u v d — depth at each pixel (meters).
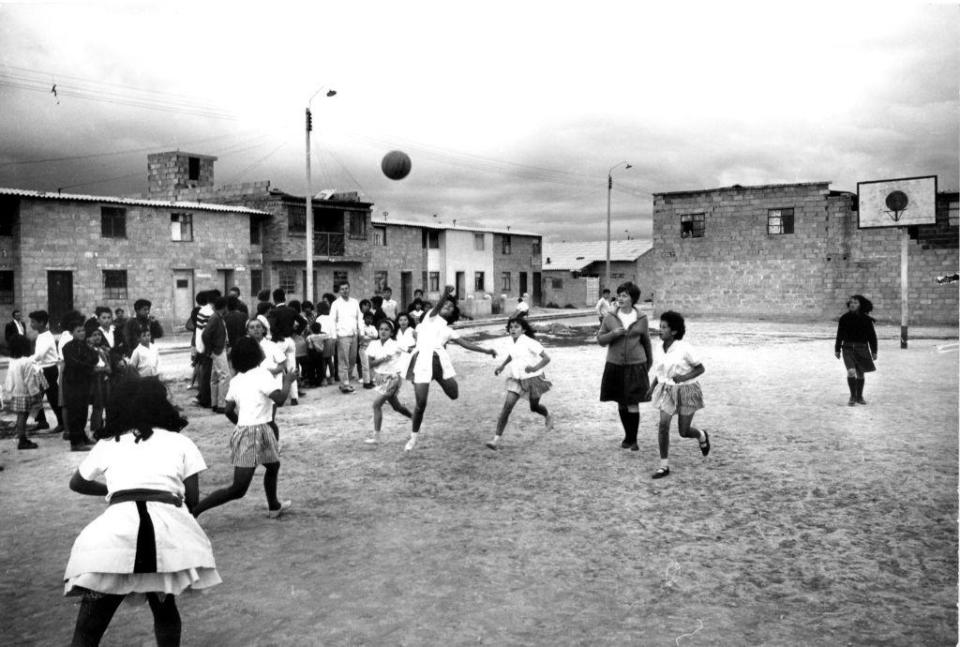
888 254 37.66
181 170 40.78
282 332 12.60
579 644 4.04
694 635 4.11
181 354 23.69
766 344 25.48
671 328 7.61
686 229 43.06
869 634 4.07
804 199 39.53
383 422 11.17
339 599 4.72
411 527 6.18
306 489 7.47
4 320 28.19
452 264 50.44
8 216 28.11
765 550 5.46
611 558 5.37
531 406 9.87
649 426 10.51
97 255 30.00
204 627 4.34
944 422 10.31
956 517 6.11
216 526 6.27
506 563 5.31
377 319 15.28
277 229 37.66
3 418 12.33
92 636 3.46
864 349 11.88
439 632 4.22
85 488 3.76
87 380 9.62
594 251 71.69
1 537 6.14
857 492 6.91
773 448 8.87
